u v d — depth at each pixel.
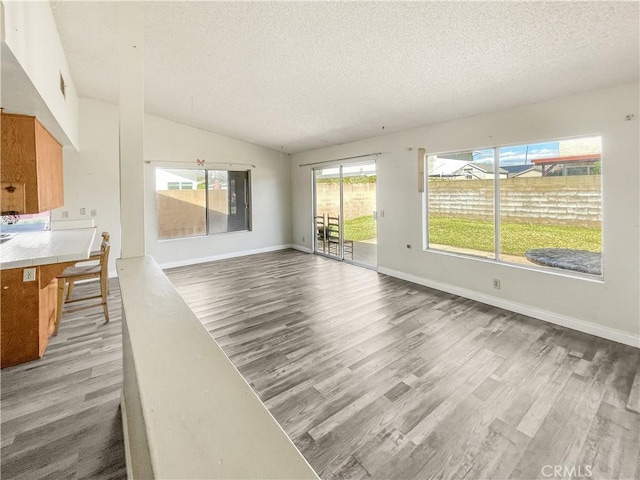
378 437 1.72
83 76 3.89
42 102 2.22
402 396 2.06
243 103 4.22
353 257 6.13
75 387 2.17
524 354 2.55
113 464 1.57
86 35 2.87
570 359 2.46
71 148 4.48
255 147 6.73
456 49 2.37
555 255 3.18
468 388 2.13
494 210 3.65
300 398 2.05
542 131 3.09
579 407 1.92
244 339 2.88
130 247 1.72
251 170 6.70
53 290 3.07
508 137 3.36
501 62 2.47
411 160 4.52
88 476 1.50
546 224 3.23
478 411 1.91
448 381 2.21
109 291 4.32
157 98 4.30
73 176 4.64
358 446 1.66
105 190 4.90
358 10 2.10
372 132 4.84
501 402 1.99
